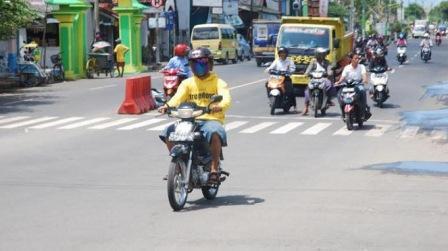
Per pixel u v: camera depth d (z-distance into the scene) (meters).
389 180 15.14
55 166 17.23
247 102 34.03
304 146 20.64
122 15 59.84
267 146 20.67
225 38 76.06
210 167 12.84
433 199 13.09
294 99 30.23
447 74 52.44
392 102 33.94
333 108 31.80
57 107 32.41
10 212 12.23
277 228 10.87
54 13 52.12
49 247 9.90
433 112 28.95
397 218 11.54
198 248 9.74
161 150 19.84
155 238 10.32
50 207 12.62
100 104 33.38
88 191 14.12
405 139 21.97
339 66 42.22
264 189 14.27
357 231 10.65
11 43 55.56
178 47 29.59
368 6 169.25
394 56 82.44
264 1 122.38
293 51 37.50
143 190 14.20
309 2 100.75
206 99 12.96
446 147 20.11
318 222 11.27
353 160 18.00
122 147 20.47
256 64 72.75
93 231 10.80
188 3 90.38
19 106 33.06
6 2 39.22
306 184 14.76
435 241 10.05
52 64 57.19
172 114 12.52
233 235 10.45
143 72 61.44
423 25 192.50
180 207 12.28
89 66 53.91
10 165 17.42
